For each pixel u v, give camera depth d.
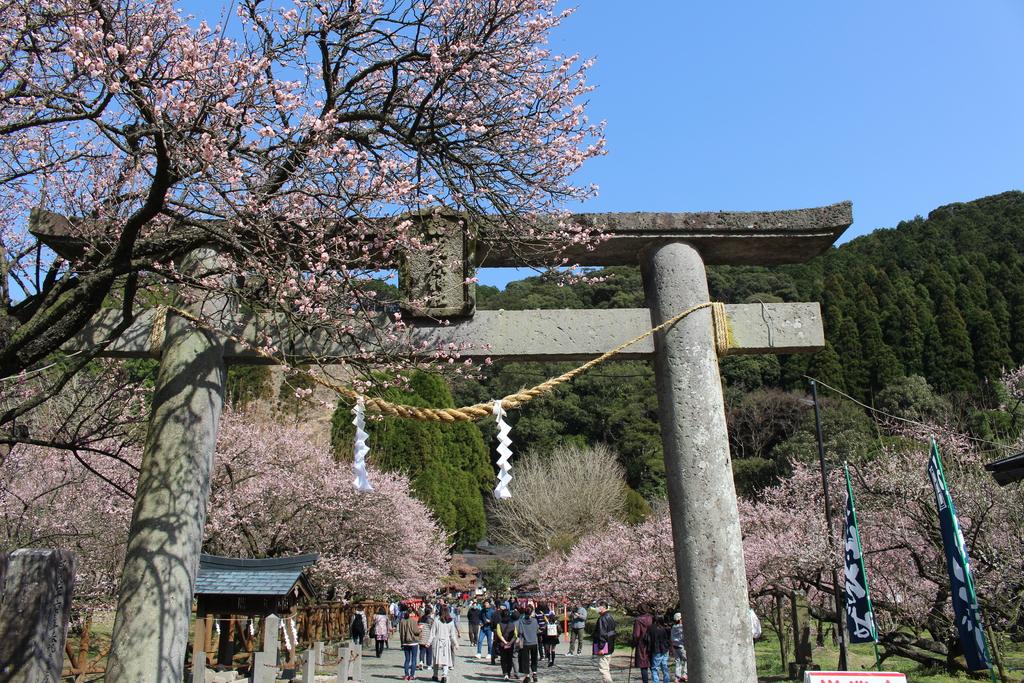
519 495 40.53
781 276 71.44
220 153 5.45
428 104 7.68
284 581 12.55
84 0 6.02
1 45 5.60
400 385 7.30
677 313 6.69
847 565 10.59
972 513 11.85
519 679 16.73
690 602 6.05
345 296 6.74
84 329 6.62
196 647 11.05
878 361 51.09
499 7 7.47
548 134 7.75
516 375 56.28
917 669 14.05
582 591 25.36
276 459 18.95
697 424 6.38
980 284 59.22
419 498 34.06
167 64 6.00
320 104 6.53
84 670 11.41
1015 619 11.29
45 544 12.20
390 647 25.89
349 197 6.23
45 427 9.32
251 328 6.60
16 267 7.02
